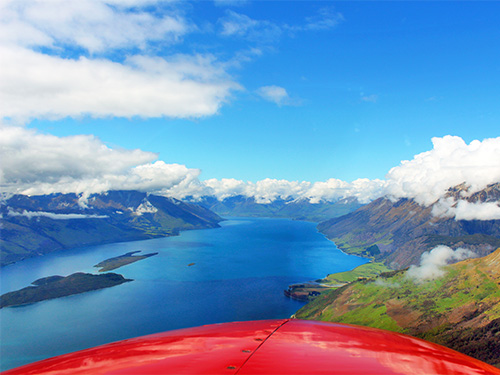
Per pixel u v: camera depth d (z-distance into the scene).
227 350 10.38
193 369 8.45
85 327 173.62
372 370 8.39
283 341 11.48
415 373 8.45
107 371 8.82
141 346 11.66
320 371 8.13
